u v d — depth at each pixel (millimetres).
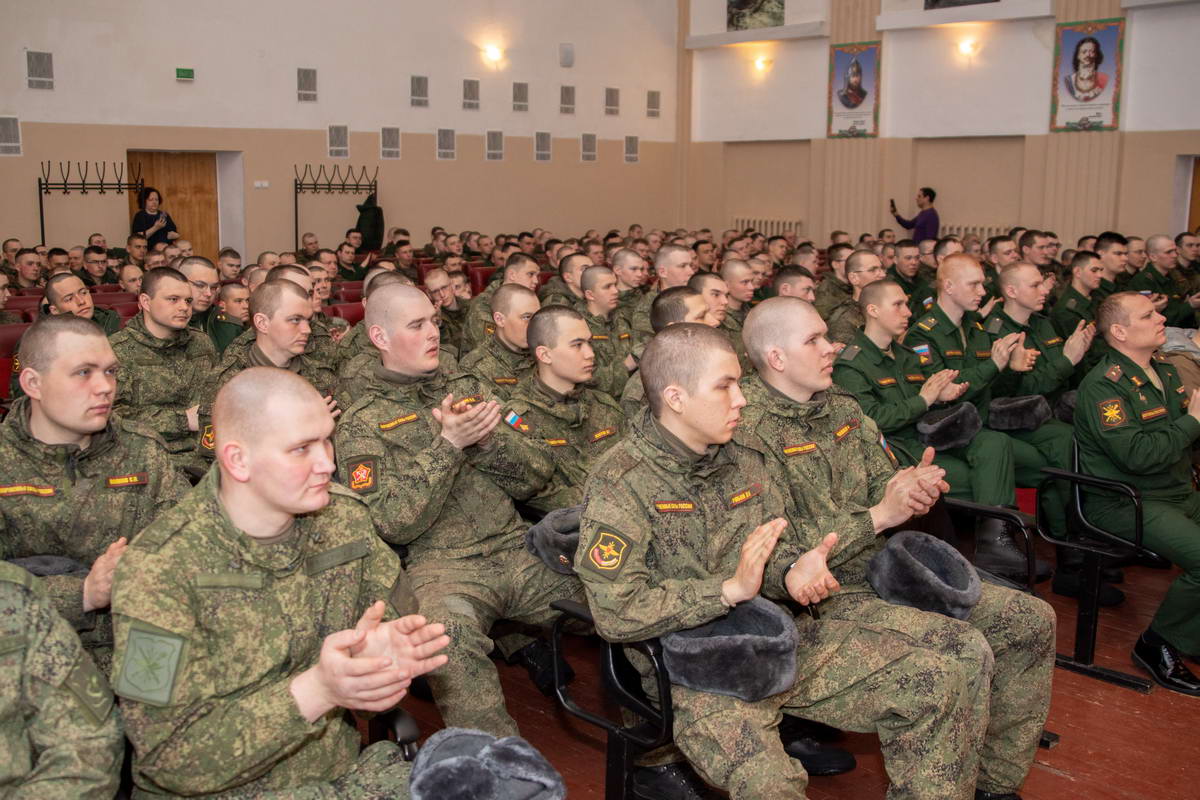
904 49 14328
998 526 3666
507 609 3143
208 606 1833
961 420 4027
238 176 12758
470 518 3215
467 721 2717
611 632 2285
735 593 2193
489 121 14977
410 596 2137
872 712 2438
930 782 2363
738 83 16391
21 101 10914
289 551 1931
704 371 2326
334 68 13328
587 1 15797
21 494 2414
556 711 3297
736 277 6234
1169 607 3459
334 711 1983
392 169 14078
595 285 5742
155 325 4598
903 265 8891
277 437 1835
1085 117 12836
